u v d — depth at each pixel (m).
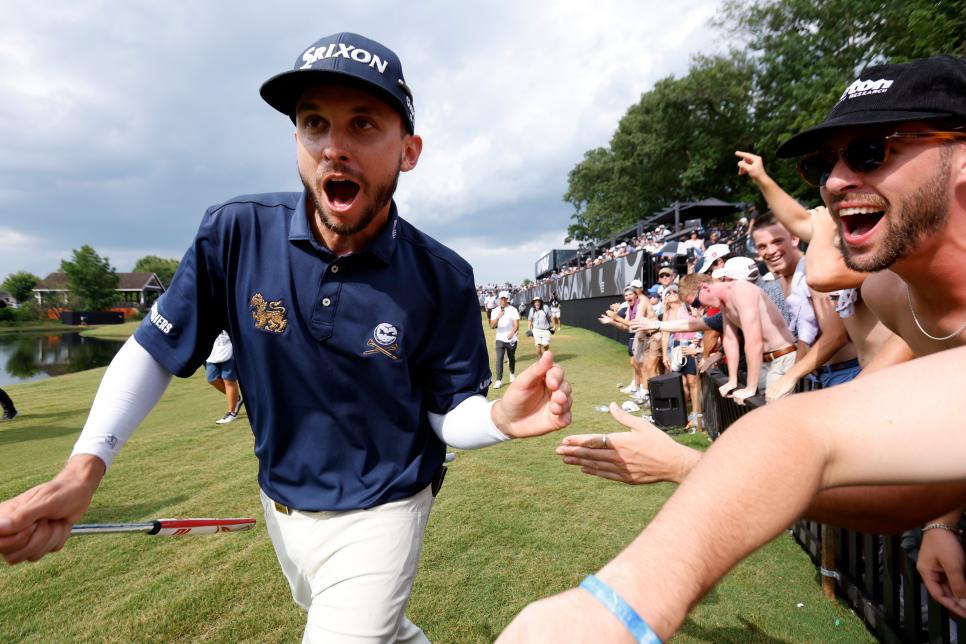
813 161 1.07
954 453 0.49
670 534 0.49
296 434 1.44
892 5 17.36
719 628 2.23
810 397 0.56
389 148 1.27
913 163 0.89
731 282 3.77
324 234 1.38
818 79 19.58
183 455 5.18
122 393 1.32
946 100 0.85
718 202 20.67
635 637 0.45
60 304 77.19
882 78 0.92
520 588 2.62
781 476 0.49
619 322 5.41
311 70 1.15
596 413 6.42
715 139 29.34
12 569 2.91
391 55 1.27
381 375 1.39
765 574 2.68
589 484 4.04
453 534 3.21
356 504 1.40
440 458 1.60
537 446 5.11
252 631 2.33
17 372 23.16
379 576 1.36
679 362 6.07
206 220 1.42
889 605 2.02
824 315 2.83
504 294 9.58
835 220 1.05
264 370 1.41
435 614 2.42
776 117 22.19
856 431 0.51
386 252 1.36
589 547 3.02
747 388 3.58
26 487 4.43
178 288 1.41
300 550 1.45
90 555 3.06
